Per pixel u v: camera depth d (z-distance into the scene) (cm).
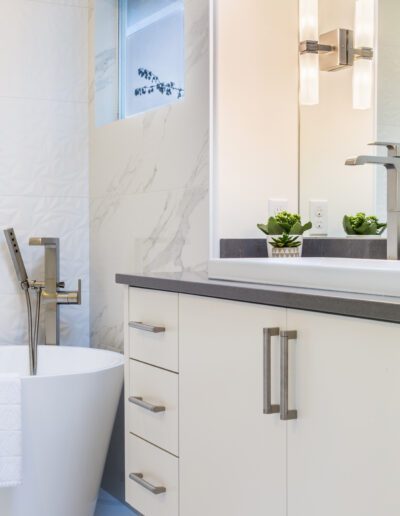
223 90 260
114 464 324
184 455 200
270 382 161
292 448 158
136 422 227
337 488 145
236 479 177
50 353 327
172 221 280
